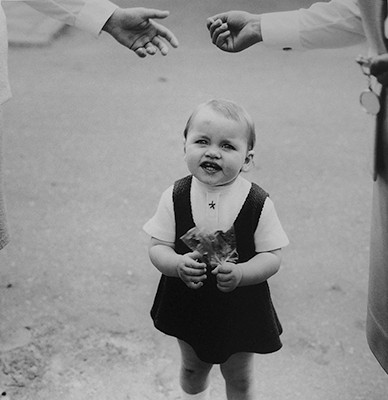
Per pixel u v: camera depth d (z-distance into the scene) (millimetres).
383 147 1892
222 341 2102
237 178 2014
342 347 2914
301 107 5094
